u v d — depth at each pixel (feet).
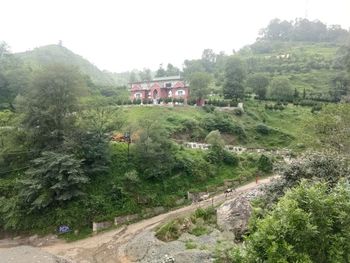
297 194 50.85
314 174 89.04
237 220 120.67
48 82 155.53
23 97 157.89
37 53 655.76
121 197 152.15
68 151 147.43
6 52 378.73
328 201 48.24
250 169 203.62
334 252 46.32
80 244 128.77
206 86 290.15
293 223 46.03
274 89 342.44
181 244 113.80
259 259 46.42
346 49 443.73
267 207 86.69
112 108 179.52
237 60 327.06
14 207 138.41
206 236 119.14
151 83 331.16
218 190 179.63
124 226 143.74
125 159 167.94
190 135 229.66
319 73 441.27
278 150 227.40
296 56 533.96
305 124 146.92
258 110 305.53
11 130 157.79
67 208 141.08
